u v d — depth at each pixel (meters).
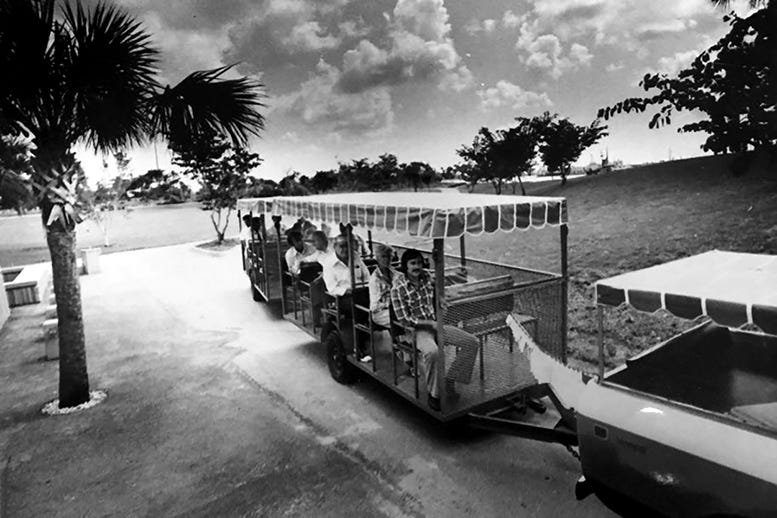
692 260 4.01
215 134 7.00
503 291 5.03
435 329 4.95
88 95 6.04
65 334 6.40
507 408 5.27
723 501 2.88
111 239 25.50
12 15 5.39
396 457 4.90
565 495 4.20
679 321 7.05
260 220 11.11
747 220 7.11
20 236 25.23
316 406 6.17
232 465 4.91
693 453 2.98
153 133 6.87
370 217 5.41
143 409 6.32
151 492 4.53
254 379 7.18
